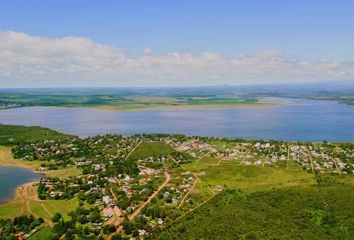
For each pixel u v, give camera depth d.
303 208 164.38
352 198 172.50
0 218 185.75
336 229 144.75
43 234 164.88
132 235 159.75
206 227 151.00
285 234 139.38
